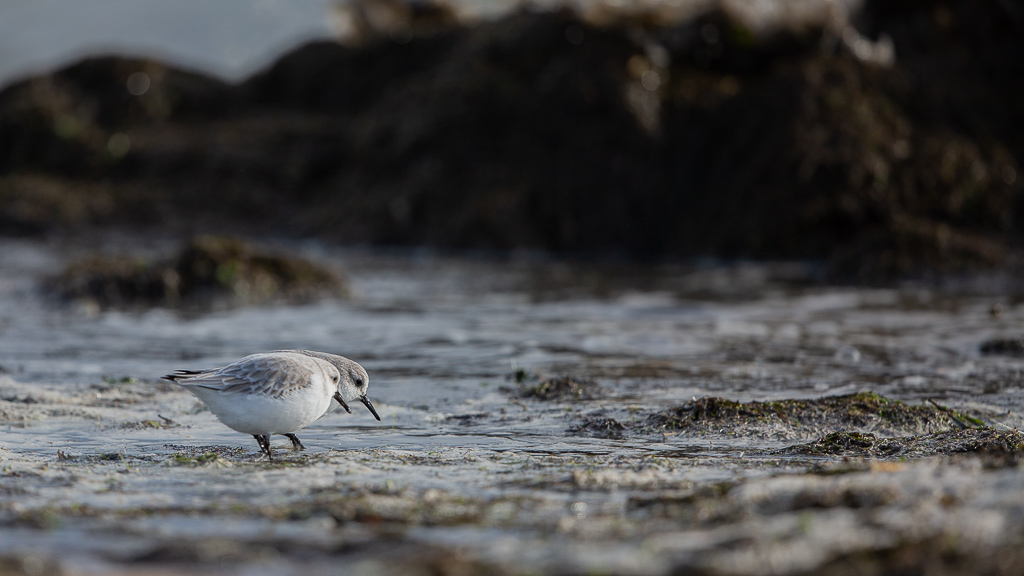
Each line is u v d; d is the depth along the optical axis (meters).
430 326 14.57
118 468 6.86
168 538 4.87
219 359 11.95
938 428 8.34
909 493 5.00
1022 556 3.89
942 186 23.53
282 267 18.03
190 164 29.80
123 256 18.31
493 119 26.50
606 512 5.43
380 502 5.70
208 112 32.44
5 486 6.20
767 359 11.97
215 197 29.02
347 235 26.59
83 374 10.91
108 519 5.32
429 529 5.07
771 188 24.03
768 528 4.50
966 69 26.11
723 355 12.24
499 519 5.29
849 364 11.63
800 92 24.67
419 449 7.78
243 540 4.78
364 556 4.50
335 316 15.55
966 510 4.51
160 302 16.91
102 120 32.06
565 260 24.30
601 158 25.58
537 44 27.27
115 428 8.44
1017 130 25.12
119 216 28.33
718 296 17.81
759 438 8.03
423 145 26.92
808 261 23.42
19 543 4.75
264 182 29.33
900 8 26.84
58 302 16.50
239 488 6.21
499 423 8.77
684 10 26.77
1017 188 23.77
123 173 30.08
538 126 26.14
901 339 13.36
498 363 11.76
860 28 26.92
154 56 33.97
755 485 5.58
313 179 29.48
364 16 32.16
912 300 17.16
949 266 19.55
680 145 25.38
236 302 17.03
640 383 10.49
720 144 25.19
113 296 16.88
